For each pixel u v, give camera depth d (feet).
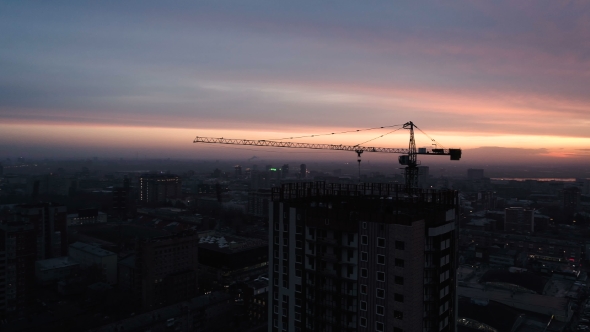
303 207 330.54
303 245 326.65
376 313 289.33
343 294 300.61
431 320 286.25
